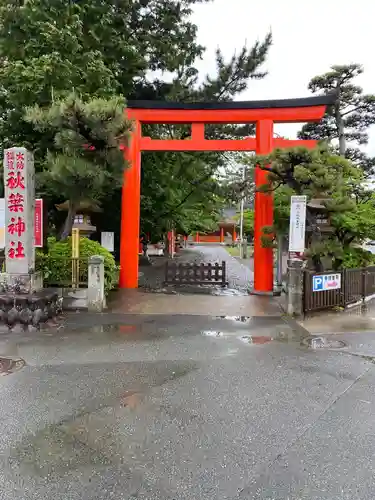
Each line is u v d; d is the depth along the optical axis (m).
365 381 4.76
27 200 7.34
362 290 10.12
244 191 22.03
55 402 4.02
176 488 2.71
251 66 14.67
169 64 14.28
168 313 8.40
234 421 3.68
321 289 8.66
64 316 7.91
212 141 11.49
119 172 8.28
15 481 2.76
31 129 10.33
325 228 10.80
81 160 7.64
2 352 5.64
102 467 2.94
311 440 3.37
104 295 8.99
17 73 9.38
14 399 4.08
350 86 20.31
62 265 9.02
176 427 3.54
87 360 5.34
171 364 5.22
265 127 11.02
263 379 4.74
